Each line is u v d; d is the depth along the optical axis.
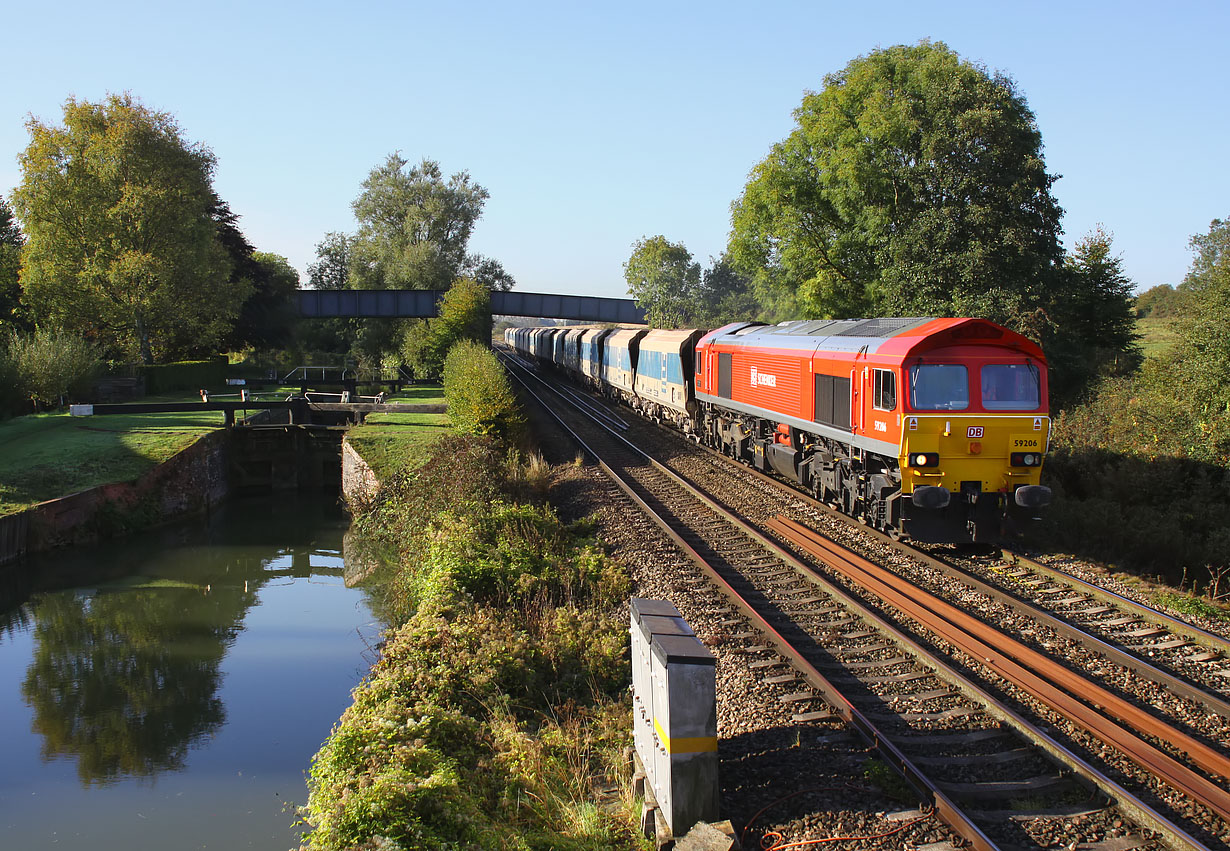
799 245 33.38
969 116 26.95
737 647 9.66
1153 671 8.40
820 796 6.50
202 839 8.59
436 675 9.38
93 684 12.85
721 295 86.00
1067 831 5.88
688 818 6.18
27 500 20.62
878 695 8.29
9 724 11.48
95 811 9.17
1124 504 16.36
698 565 13.07
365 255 63.72
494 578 12.61
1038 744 7.03
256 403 29.31
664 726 6.23
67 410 31.03
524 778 7.39
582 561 13.42
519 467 20.83
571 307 67.44
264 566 20.00
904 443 12.72
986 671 8.62
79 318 38.22
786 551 13.27
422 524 17.50
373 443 25.27
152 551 21.14
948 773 6.69
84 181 37.56
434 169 66.00
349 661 13.48
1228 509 15.27
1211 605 10.91
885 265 30.33
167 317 40.22
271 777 9.90
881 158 29.75
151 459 23.75
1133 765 6.68
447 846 5.94
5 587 18.11
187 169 40.41
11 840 8.62
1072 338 29.80
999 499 12.92
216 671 13.27
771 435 20.09
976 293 26.72
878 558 13.09
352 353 62.88
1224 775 6.51
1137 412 19.25
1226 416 16.98
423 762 7.14
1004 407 12.73
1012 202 27.02
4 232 49.56
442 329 46.88
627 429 30.36
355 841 5.88
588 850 6.32
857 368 14.32
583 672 9.80
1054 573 11.82
